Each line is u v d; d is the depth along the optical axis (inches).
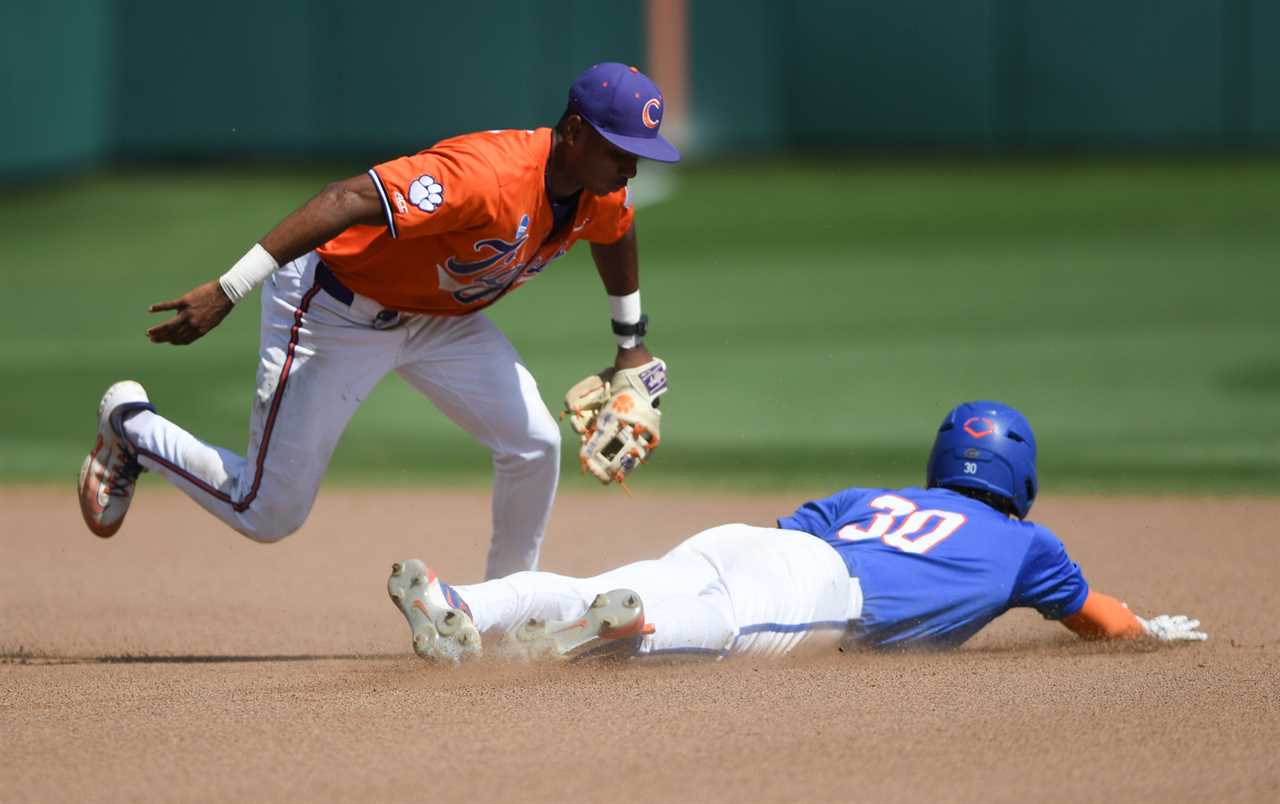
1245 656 611.5
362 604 808.3
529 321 1935.3
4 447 1343.5
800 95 3085.6
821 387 1537.9
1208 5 2866.6
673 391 1542.8
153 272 2266.2
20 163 2669.8
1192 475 1162.0
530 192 581.0
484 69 2896.2
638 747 452.4
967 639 623.8
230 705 519.5
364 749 454.3
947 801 404.8
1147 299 1940.2
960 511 610.9
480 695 521.0
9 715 510.3
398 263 594.9
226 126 2962.6
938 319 1872.5
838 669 566.3
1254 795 409.1
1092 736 466.3
